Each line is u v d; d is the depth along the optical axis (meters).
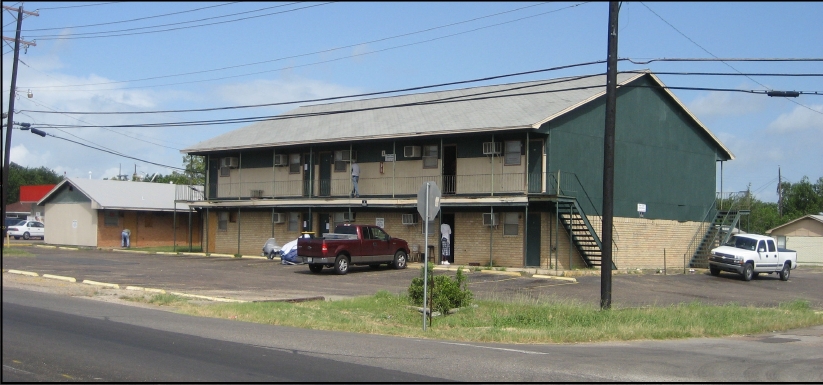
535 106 33.81
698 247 39.66
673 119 39.12
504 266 33.41
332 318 17.08
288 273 30.41
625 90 36.00
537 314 18.12
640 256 36.19
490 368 10.75
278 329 14.59
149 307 17.97
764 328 16.88
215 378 9.38
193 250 45.66
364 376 9.85
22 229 61.19
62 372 9.58
